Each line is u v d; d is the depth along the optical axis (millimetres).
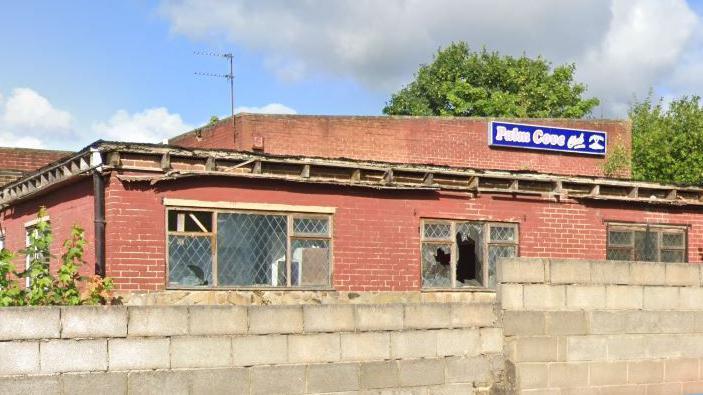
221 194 13242
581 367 10023
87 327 7500
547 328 9891
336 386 8648
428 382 9195
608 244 17141
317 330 8594
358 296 14312
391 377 8969
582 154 26047
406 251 14883
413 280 14883
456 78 49219
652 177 33219
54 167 14023
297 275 13836
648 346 10430
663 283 10578
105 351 7555
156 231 12648
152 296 12492
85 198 13211
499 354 9656
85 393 7449
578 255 16719
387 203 14797
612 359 10211
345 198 14391
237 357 8148
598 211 17047
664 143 33312
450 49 50000
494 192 15891
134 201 12539
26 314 7266
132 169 12539
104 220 12391
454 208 15469
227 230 13281
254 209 13508
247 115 22578
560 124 26188
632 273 10406
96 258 12289
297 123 23125
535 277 9891
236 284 13258
